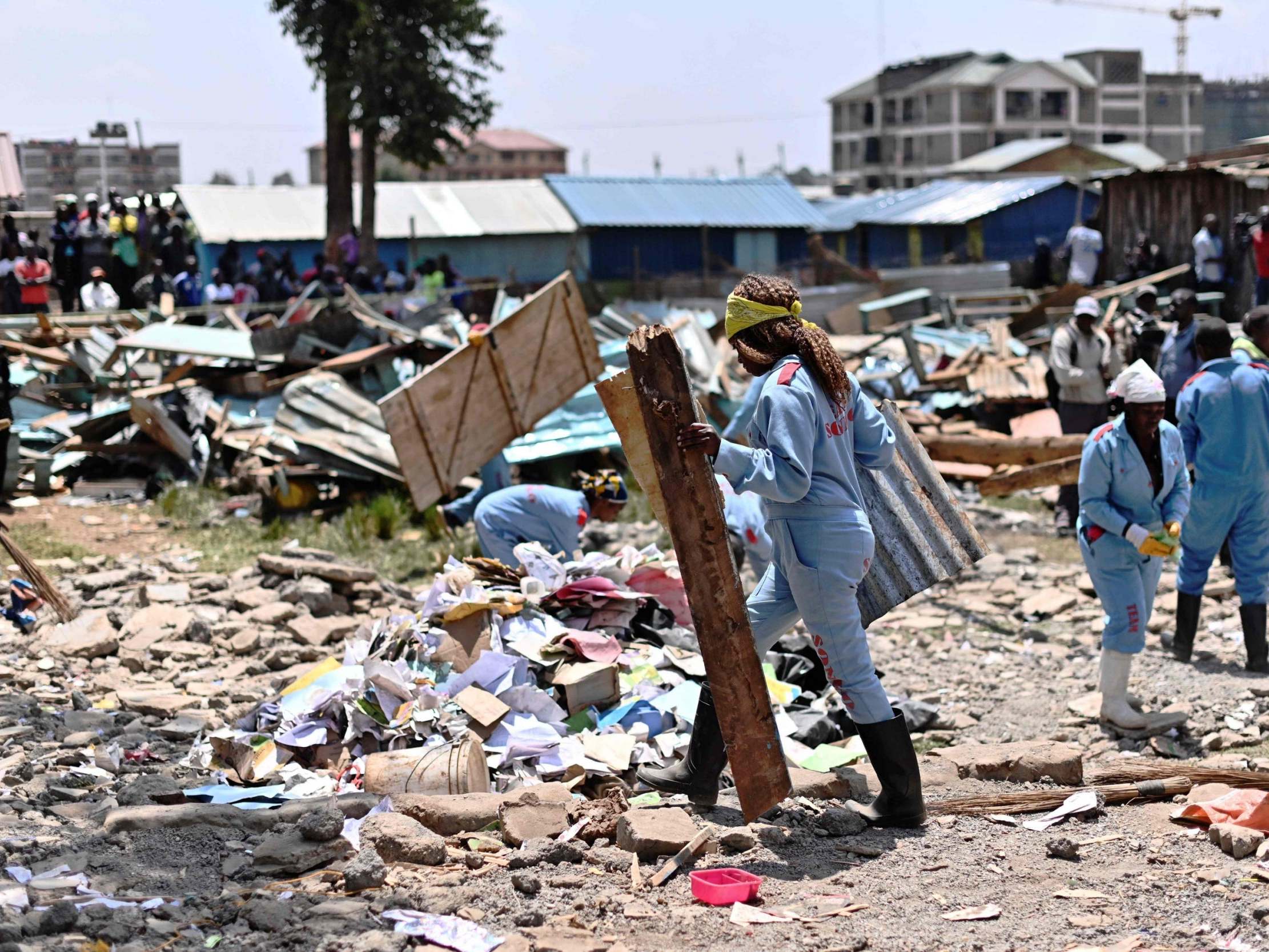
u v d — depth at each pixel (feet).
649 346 13.61
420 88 108.78
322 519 37.73
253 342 46.03
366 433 38.83
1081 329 38.32
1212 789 16.07
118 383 48.14
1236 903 12.73
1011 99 271.90
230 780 17.42
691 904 12.98
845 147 309.01
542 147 403.75
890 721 15.05
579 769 17.21
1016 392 48.03
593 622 21.16
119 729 19.80
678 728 18.80
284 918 12.12
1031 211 130.31
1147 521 20.22
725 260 141.90
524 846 14.19
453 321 52.21
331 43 109.09
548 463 41.34
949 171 167.53
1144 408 19.72
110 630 25.09
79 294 78.28
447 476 34.76
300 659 24.13
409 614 20.85
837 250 148.97
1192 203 77.92
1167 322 56.39
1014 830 15.42
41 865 13.35
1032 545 35.91
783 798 14.05
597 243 137.49
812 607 14.62
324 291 65.92
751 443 14.62
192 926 11.99
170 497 39.42
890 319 73.10
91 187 151.02
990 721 21.68
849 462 14.70
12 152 116.98
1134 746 20.07
